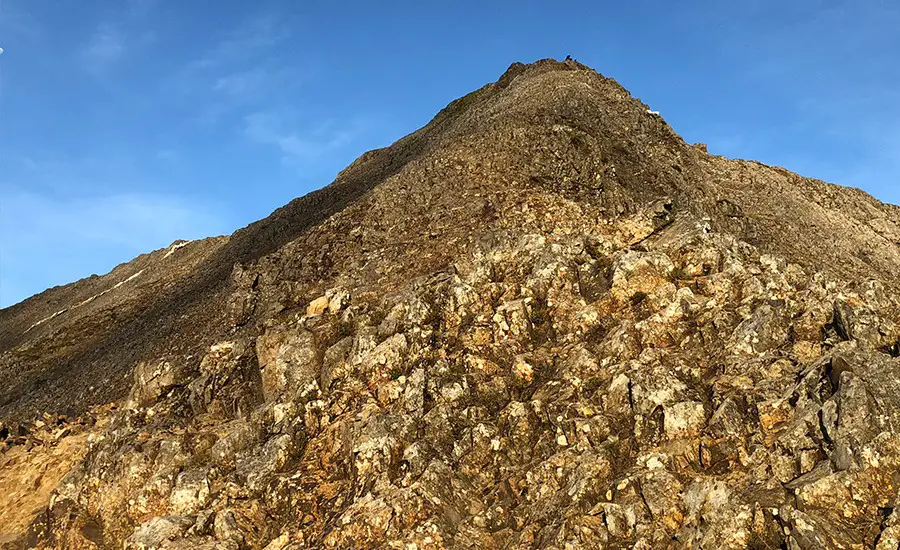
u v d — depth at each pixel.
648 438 27.39
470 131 71.69
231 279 63.50
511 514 26.28
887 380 25.31
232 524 28.11
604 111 70.06
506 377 33.00
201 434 34.53
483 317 36.50
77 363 68.44
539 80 84.06
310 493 29.25
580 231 46.25
